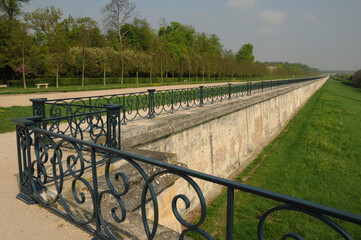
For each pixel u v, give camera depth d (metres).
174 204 1.99
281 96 26.44
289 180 12.62
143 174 2.19
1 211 3.52
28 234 2.99
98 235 2.85
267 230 8.42
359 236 8.00
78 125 6.02
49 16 41.88
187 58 50.47
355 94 58.47
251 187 1.57
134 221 3.24
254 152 17.86
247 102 16.41
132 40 52.19
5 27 30.55
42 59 34.81
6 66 33.03
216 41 75.88
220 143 13.12
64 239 2.89
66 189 4.06
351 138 19.73
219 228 8.67
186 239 2.79
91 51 36.03
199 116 11.06
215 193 11.41
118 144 5.97
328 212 1.27
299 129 23.84
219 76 61.78
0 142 7.25
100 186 4.11
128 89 26.72
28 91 19.33
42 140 3.71
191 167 10.60
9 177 4.78
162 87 32.19
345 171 13.61
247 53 91.50
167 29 66.25
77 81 35.03
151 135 7.98
